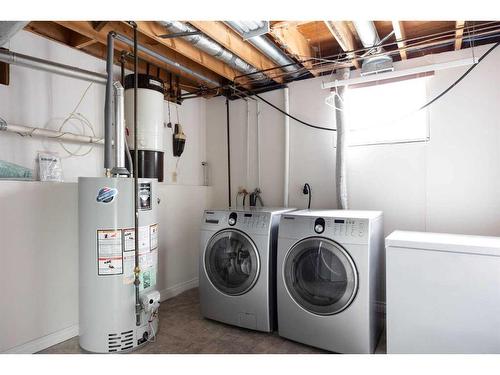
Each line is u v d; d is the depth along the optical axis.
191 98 3.75
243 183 3.73
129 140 2.76
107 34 2.33
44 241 2.22
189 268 3.50
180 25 2.25
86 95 2.73
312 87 3.26
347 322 2.04
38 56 2.42
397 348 1.90
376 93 2.95
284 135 3.42
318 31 2.75
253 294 2.42
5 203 2.03
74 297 2.40
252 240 2.43
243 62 2.91
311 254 2.21
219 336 2.39
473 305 1.72
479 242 1.82
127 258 2.16
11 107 2.27
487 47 2.48
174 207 3.30
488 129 2.46
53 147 2.50
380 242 2.42
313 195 3.25
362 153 2.97
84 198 2.14
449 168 2.60
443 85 2.64
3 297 2.01
